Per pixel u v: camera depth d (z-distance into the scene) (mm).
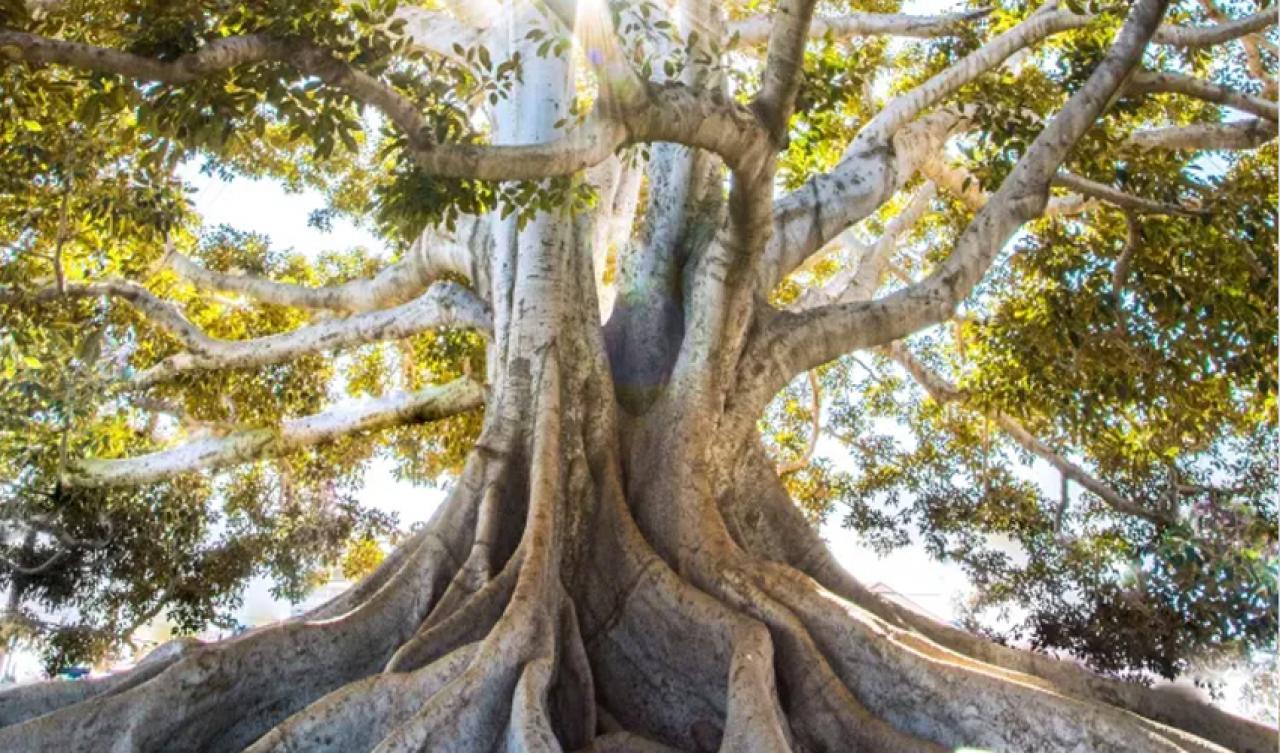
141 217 10438
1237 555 11961
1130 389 12023
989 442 15922
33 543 14008
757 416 9062
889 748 6629
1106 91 9195
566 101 9875
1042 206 9125
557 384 8922
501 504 8531
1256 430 13523
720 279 8773
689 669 7492
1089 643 12508
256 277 12930
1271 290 10719
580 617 8070
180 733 6625
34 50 5602
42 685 7238
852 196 10148
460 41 10383
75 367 12227
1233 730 7578
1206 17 12781
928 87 10570
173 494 14586
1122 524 14289
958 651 8188
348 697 6426
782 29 6824
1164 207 10328
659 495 8570
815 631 7449
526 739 5977
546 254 9352
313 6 6273
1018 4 12312
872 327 9086
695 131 6840
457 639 7246
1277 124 10562
